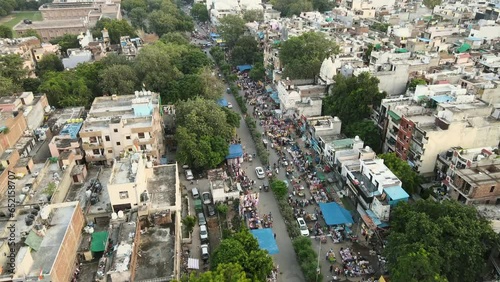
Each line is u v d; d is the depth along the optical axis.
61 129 93.25
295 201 84.69
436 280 53.03
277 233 76.69
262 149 102.44
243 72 163.12
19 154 83.38
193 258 69.44
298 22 175.38
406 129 87.94
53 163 81.94
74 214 61.19
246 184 90.81
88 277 57.53
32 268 51.12
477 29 153.88
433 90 98.81
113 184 64.81
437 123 84.44
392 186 71.88
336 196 84.94
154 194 71.62
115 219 62.38
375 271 66.94
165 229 64.00
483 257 60.44
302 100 117.62
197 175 95.81
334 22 182.12
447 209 62.38
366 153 82.56
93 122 91.12
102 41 169.75
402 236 60.66
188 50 158.25
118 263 52.72
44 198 68.62
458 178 72.56
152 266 56.25
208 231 77.50
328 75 120.62
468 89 103.56
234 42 187.50
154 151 89.81
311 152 102.94
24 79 128.75
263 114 125.50
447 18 191.75
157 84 125.00
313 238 74.56
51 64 148.50
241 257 60.09
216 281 51.78
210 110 102.25
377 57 127.94
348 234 74.50
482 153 78.31
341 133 103.62
